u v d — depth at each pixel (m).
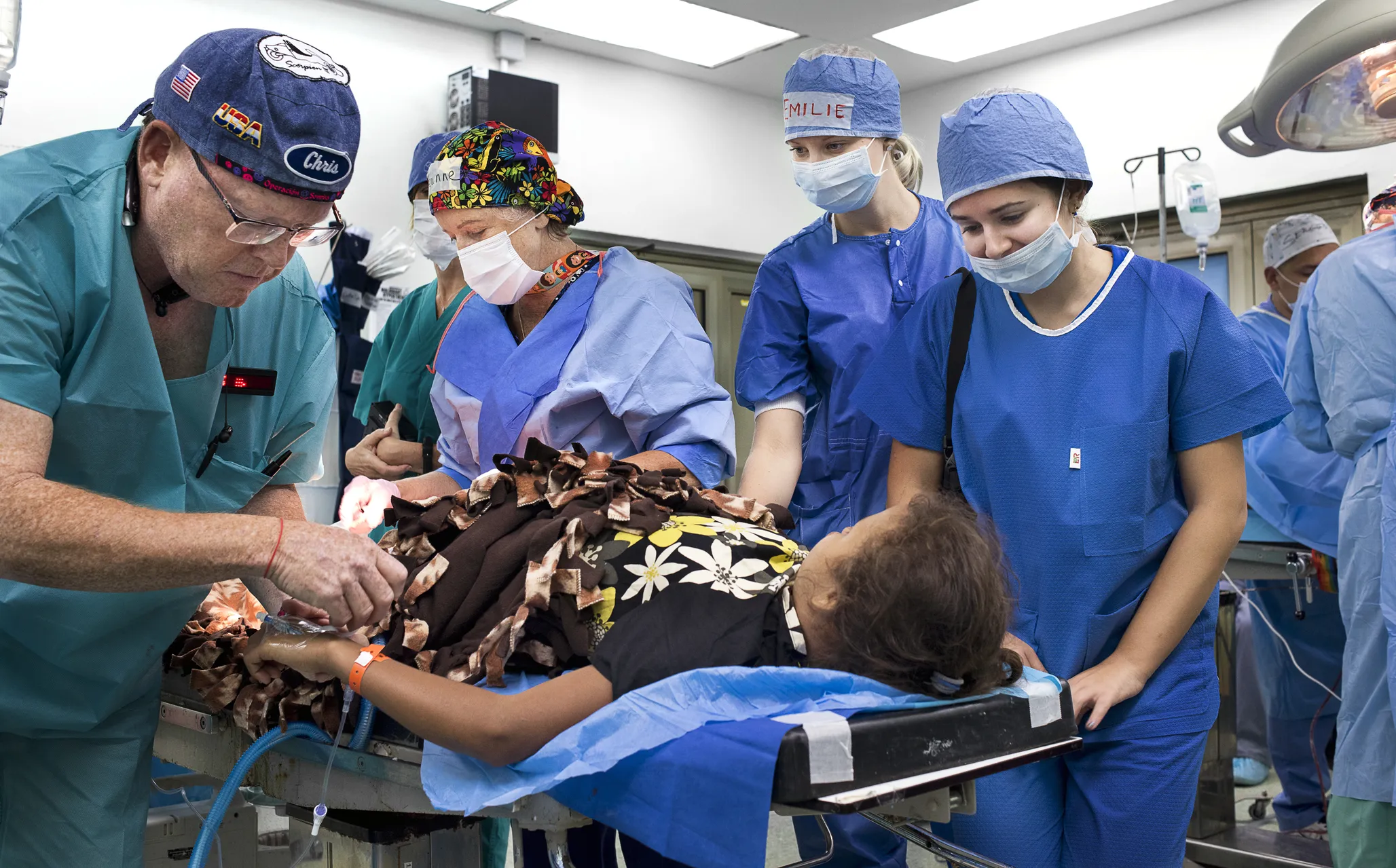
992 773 1.25
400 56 4.71
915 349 1.93
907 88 6.03
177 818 2.33
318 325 1.75
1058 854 1.78
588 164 5.30
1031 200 1.69
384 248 4.32
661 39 5.14
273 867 2.59
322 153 1.31
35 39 3.80
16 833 1.56
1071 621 1.74
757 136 5.98
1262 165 4.84
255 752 1.46
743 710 1.23
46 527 1.21
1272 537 3.63
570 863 1.27
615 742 1.18
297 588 1.29
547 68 5.16
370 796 1.46
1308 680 3.50
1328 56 2.50
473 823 1.64
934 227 2.32
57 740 1.57
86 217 1.38
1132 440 1.70
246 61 1.29
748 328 2.37
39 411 1.32
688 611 1.33
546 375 2.01
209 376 1.54
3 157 1.38
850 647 1.30
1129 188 5.22
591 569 1.40
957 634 1.25
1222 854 3.15
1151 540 1.72
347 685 1.35
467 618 1.48
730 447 2.01
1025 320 1.81
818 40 5.17
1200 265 4.31
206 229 1.33
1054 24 5.11
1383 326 2.56
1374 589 2.54
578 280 2.08
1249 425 1.67
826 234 2.36
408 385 2.92
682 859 1.12
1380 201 3.08
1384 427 2.56
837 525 2.31
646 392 1.97
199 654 1.70
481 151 1.98
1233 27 4.88
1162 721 1.68
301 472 1.78
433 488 2.26
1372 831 2.50
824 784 1.08
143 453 1.48
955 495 1.41
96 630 1.48
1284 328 3.97
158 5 4.05
